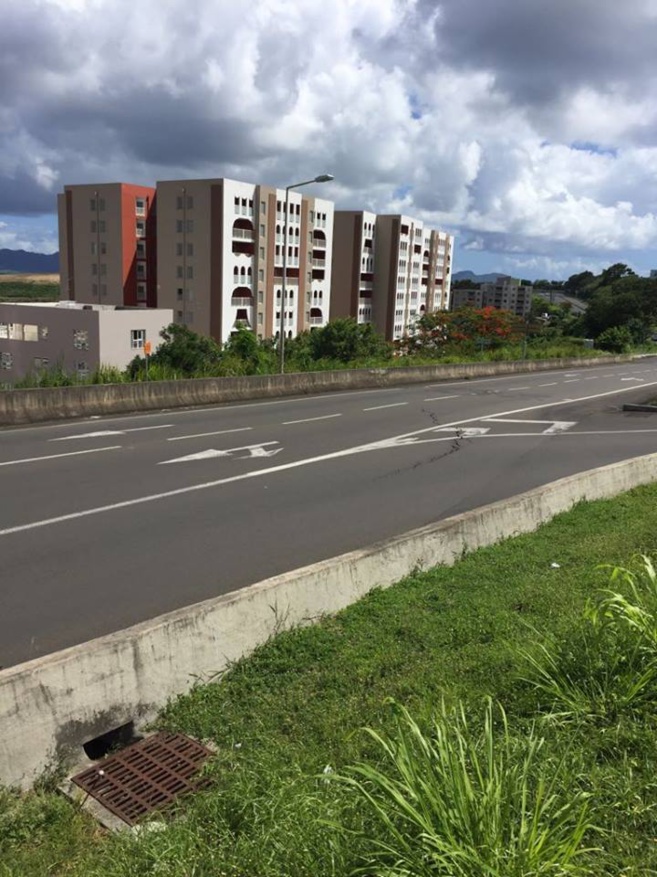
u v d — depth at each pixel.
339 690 5.74
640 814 3.54
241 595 6.42
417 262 99.81
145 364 26.16
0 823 4.16
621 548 9.00
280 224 76.44
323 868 3.18
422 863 2.89
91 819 4.39
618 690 4.65
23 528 9.67
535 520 10.78
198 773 4.84
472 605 7.37
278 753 4.77
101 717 5.17
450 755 3.29
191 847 3.60
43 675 4.85
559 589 7.54
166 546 9.18
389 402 25.00
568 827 3.21
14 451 14.49
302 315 83.00
